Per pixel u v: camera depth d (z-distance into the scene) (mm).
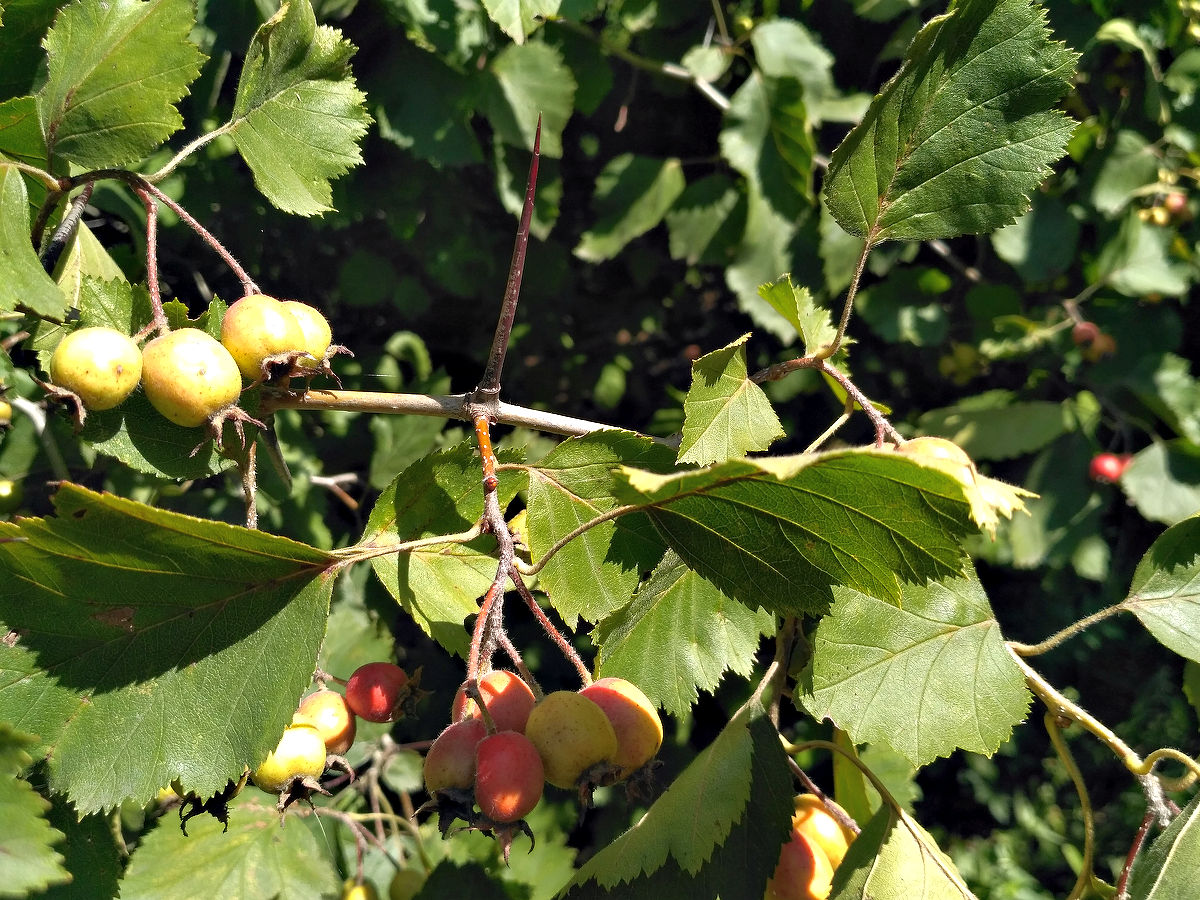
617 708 179
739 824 224
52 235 234
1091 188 497
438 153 390
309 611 182
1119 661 737
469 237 464
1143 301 521
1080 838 779
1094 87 499
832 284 432
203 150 402
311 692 214
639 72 482
